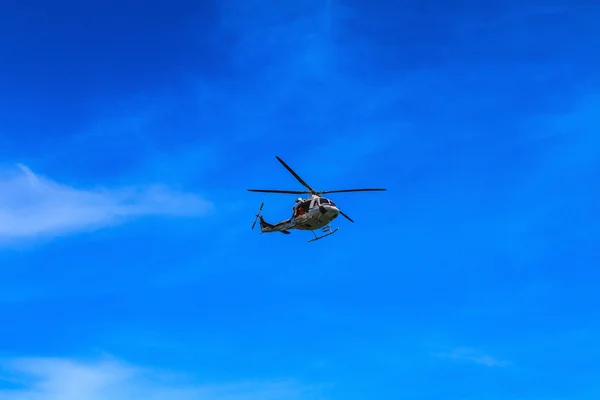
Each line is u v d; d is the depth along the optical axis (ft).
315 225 402.72
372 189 403.34
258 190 398.21
